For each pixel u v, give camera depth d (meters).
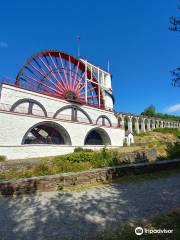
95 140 39.44
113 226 5.89
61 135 31.81
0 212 7.61
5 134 23.56
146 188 10.48
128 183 11.78
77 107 35.59
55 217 6.93
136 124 68.81
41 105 30.11
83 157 17.72
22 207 8.11
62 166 16.50
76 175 11.54
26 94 28.59
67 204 8.30
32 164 17.25
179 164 16.78
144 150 25.45
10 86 27.05
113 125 42.59
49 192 10.26
